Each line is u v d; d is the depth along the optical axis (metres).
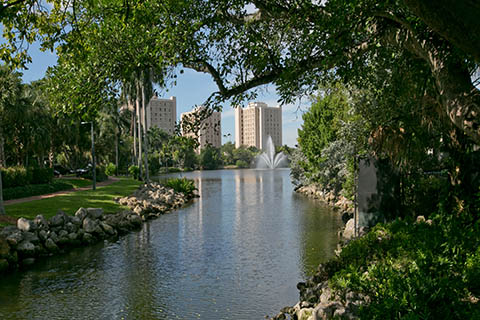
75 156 67.62
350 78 7.71
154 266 13.59
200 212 28.02
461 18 3.54
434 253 7.11
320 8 6.66
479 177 9.83
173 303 9.93
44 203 25.11
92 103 8.33
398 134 10.74
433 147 11.72
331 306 6.50
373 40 6.80
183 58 8.07
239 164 148.12
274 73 7.88
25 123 41.38
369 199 14.17
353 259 8.84
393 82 9.45
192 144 8.54
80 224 19.09
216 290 10.84
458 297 5.39
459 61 5.38
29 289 11.30
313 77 8.43
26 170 34.38
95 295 10.66
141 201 29.56
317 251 14.81
